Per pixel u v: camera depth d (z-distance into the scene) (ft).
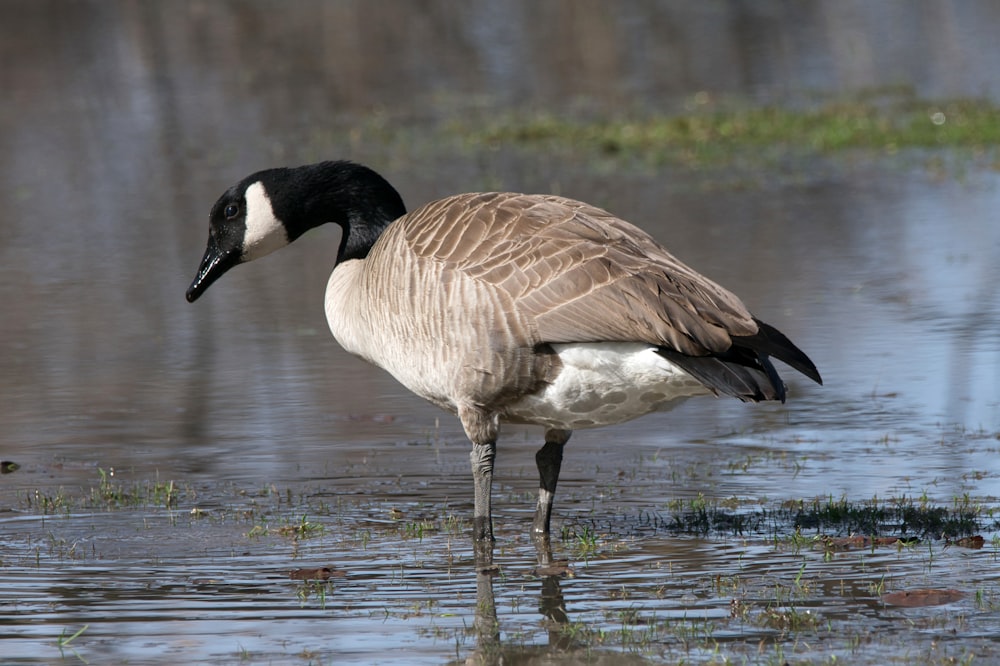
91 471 40.34
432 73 140.26
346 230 38.04
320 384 50.21
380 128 111.75
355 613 28.14
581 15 173.58
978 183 85.30
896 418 44.50
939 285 61.62
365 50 152.76
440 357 31.81
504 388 31.27
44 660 25.80
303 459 41.47
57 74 139.23
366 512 36.06
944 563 30.42
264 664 25.48
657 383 30.14
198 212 81.97
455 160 97.45
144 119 117.39
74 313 61.11
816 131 103.55
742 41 155.22
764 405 46.70
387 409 47.09
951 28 159.84
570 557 31.81
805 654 25.11
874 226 74.28
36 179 93.86
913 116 108.37
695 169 93.35
